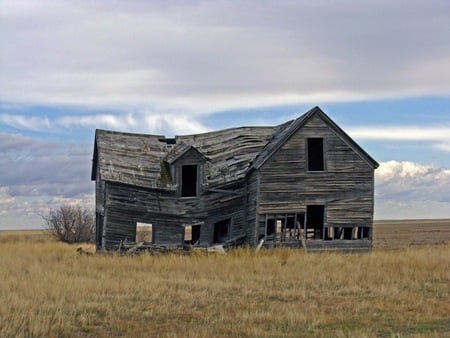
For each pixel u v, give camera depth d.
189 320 16.75
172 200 39.69
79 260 30.19
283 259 30.28
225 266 27.56
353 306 18.58
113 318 16.78
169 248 35.03
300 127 38.56
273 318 16.73
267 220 38.44
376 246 46.38
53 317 16.66
